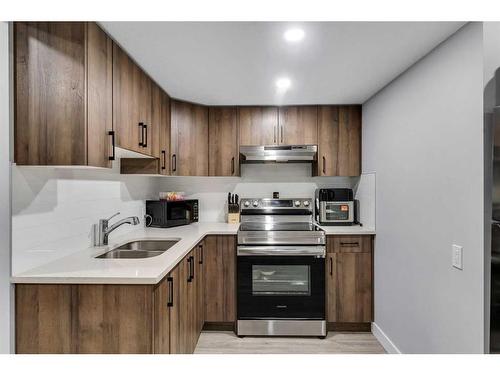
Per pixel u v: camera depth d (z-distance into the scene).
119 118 1.81
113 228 2.22
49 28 1.45
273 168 3.51
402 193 2.24
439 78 1.79
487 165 1.45
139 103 2.12
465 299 1.56
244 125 3.15
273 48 1.86
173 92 2.72
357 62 2.06
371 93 2.74
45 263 1.66
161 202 3.02
